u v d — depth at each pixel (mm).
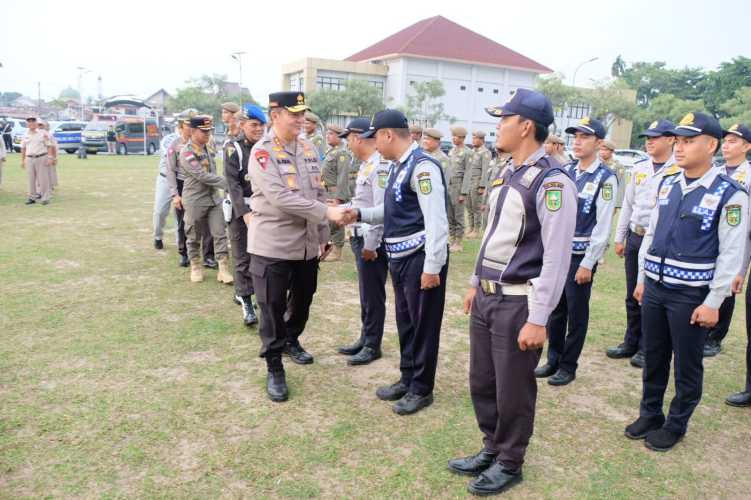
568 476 2748
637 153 27438
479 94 49312
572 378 3844
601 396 3652
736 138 4168
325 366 3951
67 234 7965
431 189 3031
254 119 4520
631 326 4246
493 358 2564
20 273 5895
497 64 48438
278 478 2646
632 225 4277
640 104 61719
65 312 4766
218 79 51125
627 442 3090
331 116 44125
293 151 3549
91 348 4051
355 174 6906
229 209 4516
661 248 2957
